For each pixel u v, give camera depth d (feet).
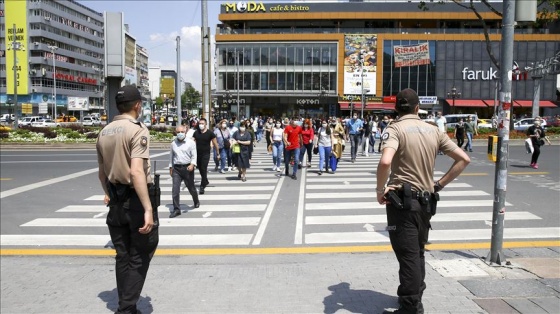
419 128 12.60
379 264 19.63
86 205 35.09
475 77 206.39
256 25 237.86
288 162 49.62
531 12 17.16
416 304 12.50
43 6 310.86
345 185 43.14
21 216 31.37
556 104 201.26
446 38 206.59
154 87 169.48
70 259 21.99
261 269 19.36
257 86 221.66
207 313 14.60
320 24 231.91
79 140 102.01
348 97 214.28
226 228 27.55
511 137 95.25
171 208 33.73
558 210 30.99
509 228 26.22
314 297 15.78
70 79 347.97
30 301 16.14
